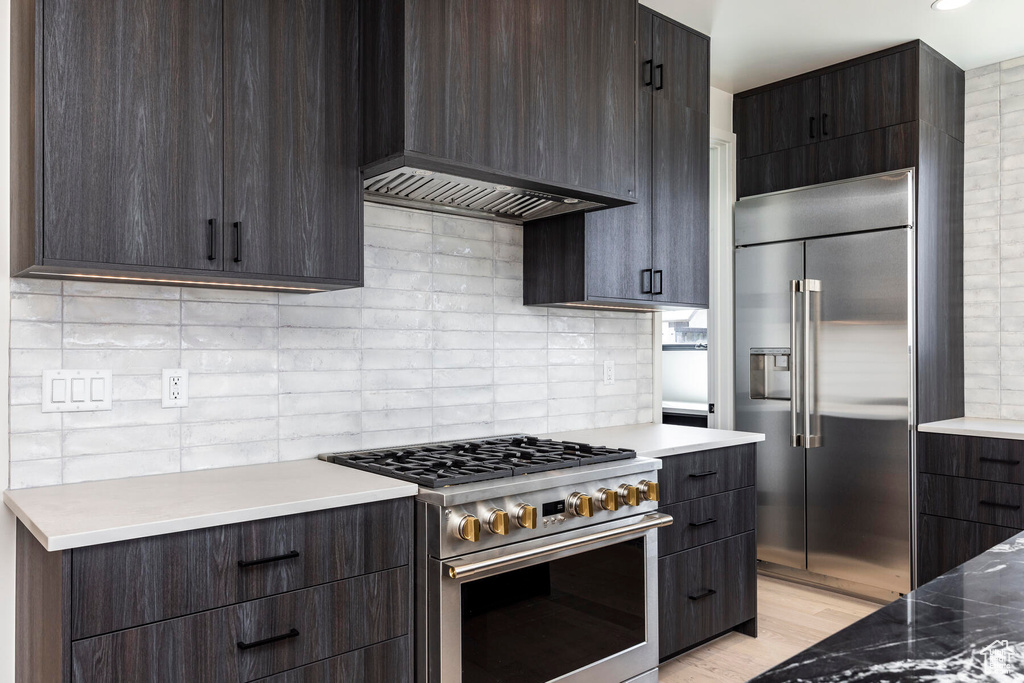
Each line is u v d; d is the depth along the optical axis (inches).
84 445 73.7
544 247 109.1
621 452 91.9
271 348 86.7
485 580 74.0
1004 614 38.3
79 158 62.4
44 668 59.2
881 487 130.0
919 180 129.8
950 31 126.5
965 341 144.2
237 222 71.7
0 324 69.0
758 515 147.9
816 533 138.6
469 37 82.3
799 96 147.6
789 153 149.3
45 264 60.6
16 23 68.6
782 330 143.6
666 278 115.0
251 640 61.9
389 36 78.4
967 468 122.2
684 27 120.6
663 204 114.7
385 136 78.5
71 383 72.8
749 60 139.6
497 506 74.8
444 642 70.8
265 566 63.0
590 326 123.2
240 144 72.2
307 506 64.7
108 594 54.8
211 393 82.0
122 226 64.7
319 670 66.3
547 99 90.1
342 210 80.2
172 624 57.8
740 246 151.1
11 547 68.6
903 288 127.0
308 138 77.4
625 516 88.9
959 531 123.2
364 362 94.6
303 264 76.7
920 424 128.0
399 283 98.1
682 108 118.9
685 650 102.7
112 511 60.4
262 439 85.9
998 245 140.0
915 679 29.7
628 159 100.3
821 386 137.5
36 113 60.4
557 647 80.4
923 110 131.5
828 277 136.8
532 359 113.9
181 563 58.3
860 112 138.3
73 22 62.3
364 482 73.8
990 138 142.0
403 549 72.3
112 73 64.4
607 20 98.5
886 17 120.8
